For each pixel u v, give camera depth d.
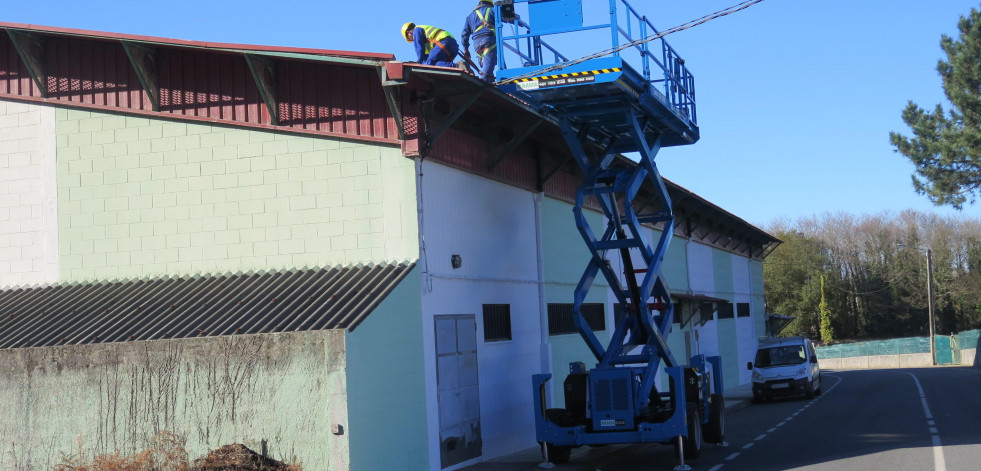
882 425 20.77
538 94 15.41
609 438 14.90
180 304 14.44
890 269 92.62
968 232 96.38
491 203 17.94
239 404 12.30
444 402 15.01
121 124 16.61
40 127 17.12
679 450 14.66
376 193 15.06
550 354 19.92
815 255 90.06
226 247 15.78
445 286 15.58
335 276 14.59
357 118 15.27
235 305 14.01
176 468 11.70
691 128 18.72
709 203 32.97
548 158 20.97
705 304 34.47
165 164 16.27
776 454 16.08
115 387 12.80
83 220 16.66
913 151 38.16
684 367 16.39
